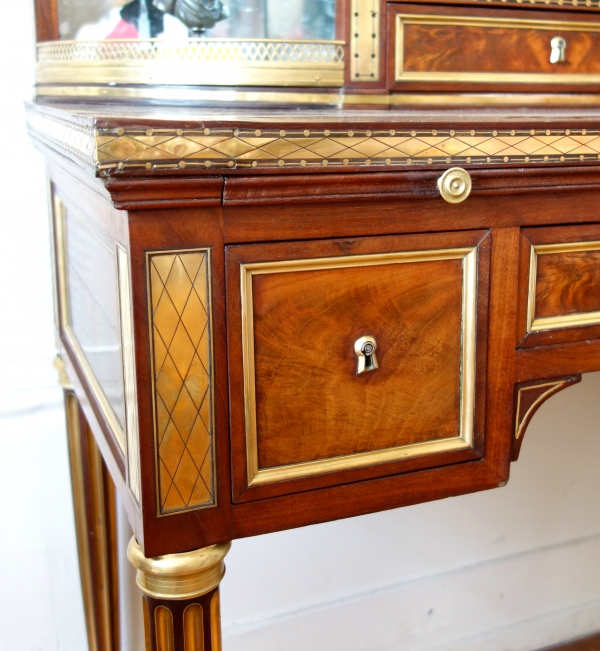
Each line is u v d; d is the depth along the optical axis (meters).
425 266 0.48
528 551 1.19
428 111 0.60
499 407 0.52
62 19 0.74
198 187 0.40
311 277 0.45
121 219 0.42
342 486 0.49
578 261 0.52
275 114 0.51
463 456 0.52
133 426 0.45
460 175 0.44
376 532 1.09
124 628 1.00
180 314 0.42
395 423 0.49
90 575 0.91
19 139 0.86
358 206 0.45
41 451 0.93
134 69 0.62
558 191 0.49
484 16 0.62
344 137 0.42
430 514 1.12
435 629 1.15
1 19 0.83
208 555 0.47
